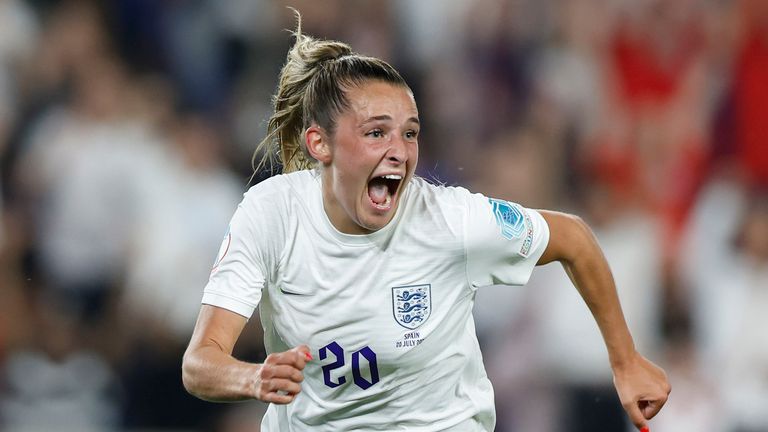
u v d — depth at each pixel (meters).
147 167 33.53
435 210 13.70
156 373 31.64
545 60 37.94
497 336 30.98
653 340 31.78
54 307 32.50
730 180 35.91
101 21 36.44
